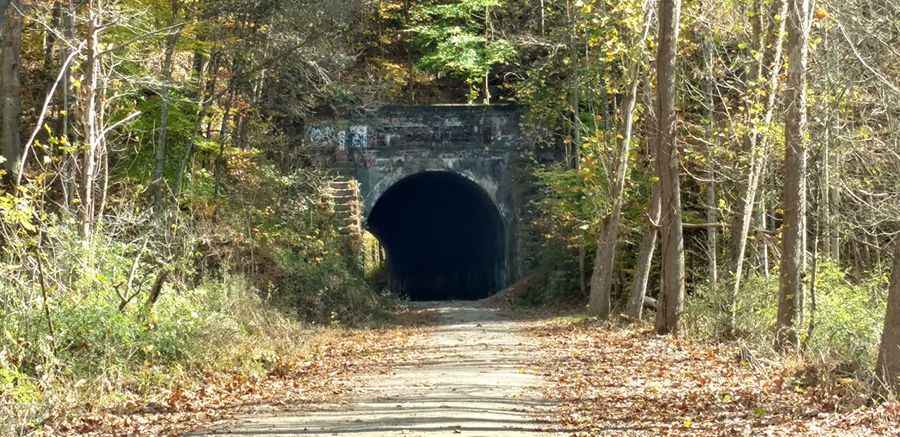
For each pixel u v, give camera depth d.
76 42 21.05
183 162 27.66
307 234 35.72
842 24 20.48
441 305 41.94
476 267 58.97
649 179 29.92
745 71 26.77
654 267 36.25
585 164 30.39
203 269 22.88
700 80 27.98
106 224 19.09
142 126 27.39
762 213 26.58
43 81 29.05
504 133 45.03
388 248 61.22
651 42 25.55
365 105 38.69
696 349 19.66
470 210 55.38
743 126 23.45
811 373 13.96
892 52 20.50
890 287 12.03
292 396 14.13
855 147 23.14
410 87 51.12
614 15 26.36
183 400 13.73
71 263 15.91
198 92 29.95
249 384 15.63
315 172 38.34
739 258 22.52
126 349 15.22
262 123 37.53
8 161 21.55
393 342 24.44
